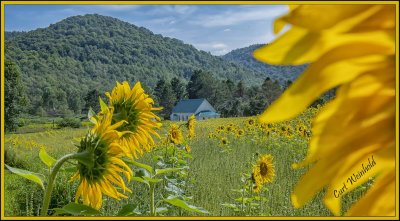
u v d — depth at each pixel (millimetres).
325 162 356
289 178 7617
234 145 13445
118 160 1762
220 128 16953
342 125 339
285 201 6102
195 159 10125
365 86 323
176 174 7480
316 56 301
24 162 10711
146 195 5676
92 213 1377
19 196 6340
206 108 71812
